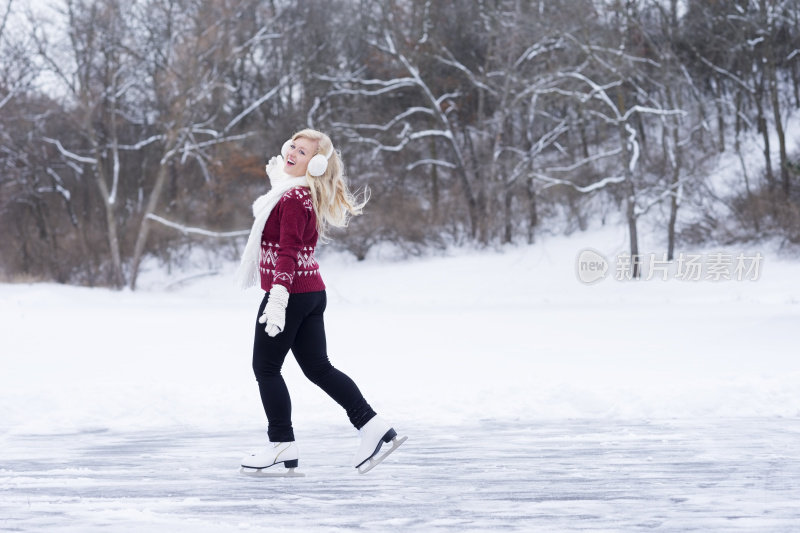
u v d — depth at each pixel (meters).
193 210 104.06
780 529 5.88
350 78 98.31
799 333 29.52
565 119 92.31
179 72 91.56
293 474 9.06
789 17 88.62
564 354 26.17
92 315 48.12
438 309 56.28
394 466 9.62
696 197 89.25
